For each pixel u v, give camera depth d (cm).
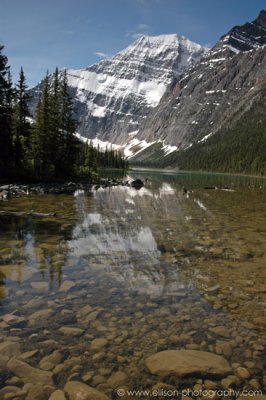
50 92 5069
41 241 1301
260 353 544
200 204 2836
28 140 4869
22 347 547
